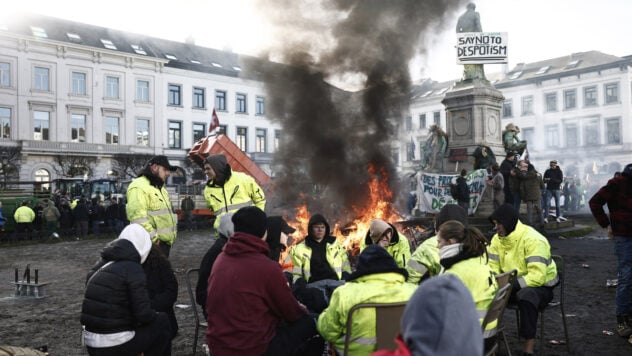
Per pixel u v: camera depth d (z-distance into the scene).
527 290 4.48
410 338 1.51
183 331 5.88
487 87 16.34
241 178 6.12
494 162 15.38
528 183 13.44
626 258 5.23
